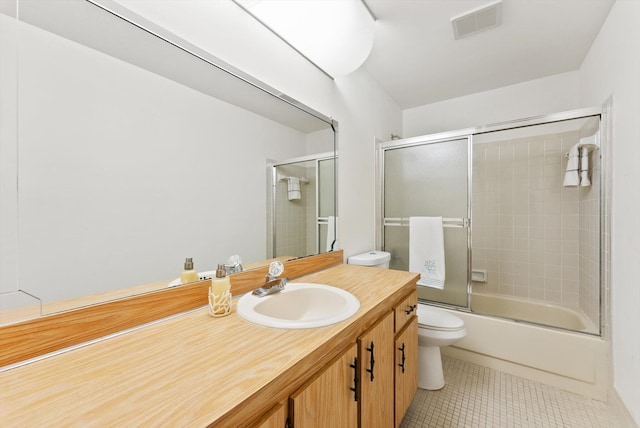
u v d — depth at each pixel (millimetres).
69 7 734
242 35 1211
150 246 905
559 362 1781
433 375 1768
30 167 670
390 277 1479
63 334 704
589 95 2080
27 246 665
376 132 2520
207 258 1082
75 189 743
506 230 2652
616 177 1586
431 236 2361
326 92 1787
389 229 2598
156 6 917
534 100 2523
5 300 635
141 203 884
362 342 942
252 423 556
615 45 1599
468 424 1470
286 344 725
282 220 1436
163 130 941
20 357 640
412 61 2205
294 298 1164
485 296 2693
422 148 2451
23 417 464
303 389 680
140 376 583
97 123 784
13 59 648
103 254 795
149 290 898
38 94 682
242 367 617
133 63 860
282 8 1196
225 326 845
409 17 1702
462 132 2273
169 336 778
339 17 1288
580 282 2291
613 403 1558
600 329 1720
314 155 1670
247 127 1244
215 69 1100
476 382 1851
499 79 2510
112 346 723
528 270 2562
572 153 2066
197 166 1049
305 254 1590
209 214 1093
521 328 1911
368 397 989
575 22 1763
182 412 476
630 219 1421
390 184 2590
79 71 749
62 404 498
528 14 1689
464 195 2281
